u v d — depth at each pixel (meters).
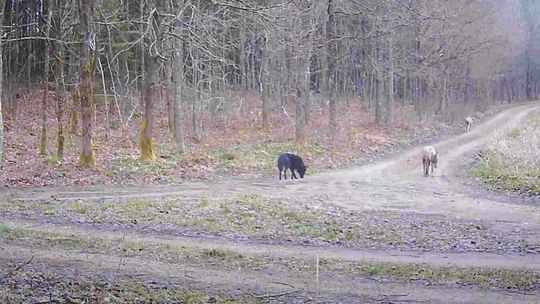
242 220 15.34
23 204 17.23
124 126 37.91
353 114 51.25
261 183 24.05
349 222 15.67
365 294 8.70
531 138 31.86
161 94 47.53
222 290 8.80
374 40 40.59
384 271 10.09
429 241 13.16
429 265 10.64
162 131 38.44
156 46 23.30
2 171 23.62
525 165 26.95
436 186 24.39
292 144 34.50
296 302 8.24
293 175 25.91
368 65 48.12
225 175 25.81
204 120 41.81
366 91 61.00
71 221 14.61
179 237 12.97
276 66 46.59
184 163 26.69
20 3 42.53
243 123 42.59
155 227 14.06
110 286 8.75
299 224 15.06
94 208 16.53
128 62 44.44
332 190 22.48
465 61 55.06
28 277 9.02
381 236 13.66
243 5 11.19
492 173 26.61
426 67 46.50
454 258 11.29
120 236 12.83
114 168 24.58
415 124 48.16
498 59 62.09
